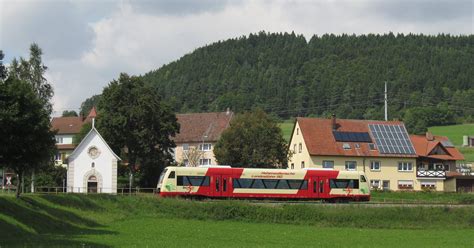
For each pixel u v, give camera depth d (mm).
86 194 69938
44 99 85062
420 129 171750
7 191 81250
